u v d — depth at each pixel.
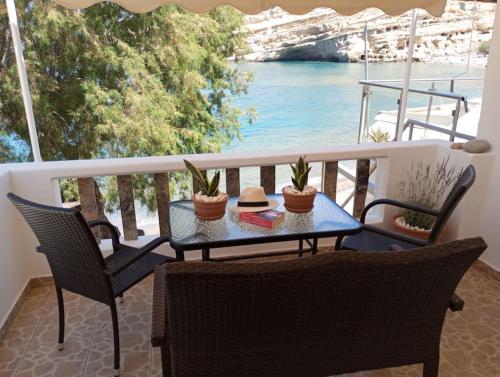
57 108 7.35
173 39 7.63
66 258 1.80
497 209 2.74
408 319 1.27
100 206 5.89
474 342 2.13
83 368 1.97
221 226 2.00
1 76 6.91
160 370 1.96
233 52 8.62
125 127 7.30
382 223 3.16
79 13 7.08
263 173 2.87
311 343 1.23
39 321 2.34
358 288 1.12
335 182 3.03
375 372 1.94
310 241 2.99
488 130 2.79
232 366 1.22
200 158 2.74
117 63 7.20
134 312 2.43
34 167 2.51
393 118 5.16
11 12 3.04
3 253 2.29
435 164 3.11
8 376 1.92
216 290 1.04
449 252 1.11
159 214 2.84
